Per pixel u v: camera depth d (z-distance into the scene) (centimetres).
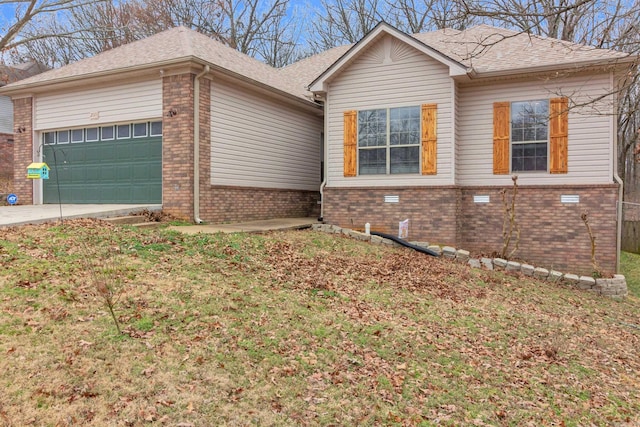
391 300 708
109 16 2530
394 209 1238
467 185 1238
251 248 872
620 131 2116
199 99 1144
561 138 1148
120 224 966
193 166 1130
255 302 589
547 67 1110
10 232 766
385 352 514
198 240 862
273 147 1447
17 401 334
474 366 516
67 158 1331
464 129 1241
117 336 441
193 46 1248
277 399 388
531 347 603
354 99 1288
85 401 344
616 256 1106
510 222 1132
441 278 886
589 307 869
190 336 467
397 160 1242
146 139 1207
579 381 518
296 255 888
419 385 453
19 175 1381
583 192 1129
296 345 491
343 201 1298
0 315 454
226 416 352
